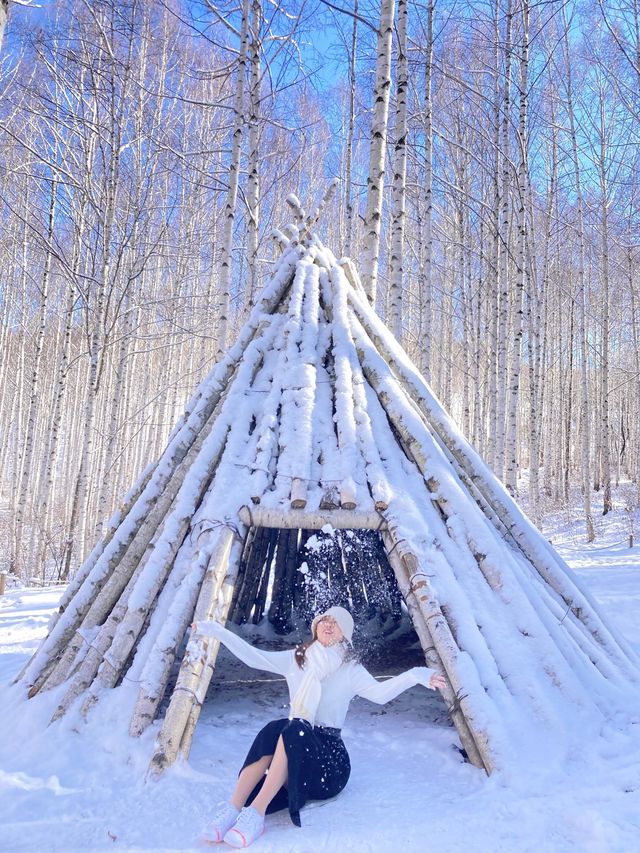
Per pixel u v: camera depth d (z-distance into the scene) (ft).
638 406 85.20
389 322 30.07
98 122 50.49
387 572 22.29
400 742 12.16
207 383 17.22
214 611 12.17
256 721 13.70
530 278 58.75
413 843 8.11
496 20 52.31
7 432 94.99
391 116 62.08
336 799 9.62
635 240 73.00
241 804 8.82
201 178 63.77
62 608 16.62
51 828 8.79
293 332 17.26
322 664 9.70
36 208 59.06
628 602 24.08
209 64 66.28
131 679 12.12
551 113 67.87
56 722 12.09
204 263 74.49
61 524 71.61
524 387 109.29
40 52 49.44
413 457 15.12
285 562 23.21
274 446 14.83
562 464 88.89
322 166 82.69
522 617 12.84
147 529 14.67
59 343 78.89
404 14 30.25
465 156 64.34
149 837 8.53
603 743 11.05
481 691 11.26
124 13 48.34
